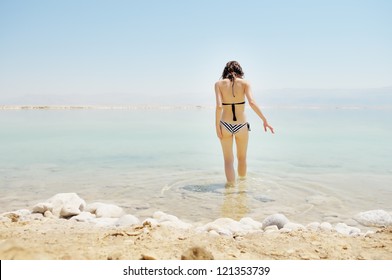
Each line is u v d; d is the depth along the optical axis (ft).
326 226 11.03
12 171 20.89
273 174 19.99
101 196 15.74
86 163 23.58
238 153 19.20
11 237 8.93
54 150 29.27
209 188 17.13
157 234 9.23
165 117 77.97
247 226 11.46
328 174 19.99
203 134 42.22
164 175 19.86
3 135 40.22
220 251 8.19
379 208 14.06
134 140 36.19
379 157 25.77
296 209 13.94
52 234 9.34
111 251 7.82
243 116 18.72
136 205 14.43
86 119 70.33
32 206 14.14
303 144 32.96
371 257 7.90
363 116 78.28
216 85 18.88
